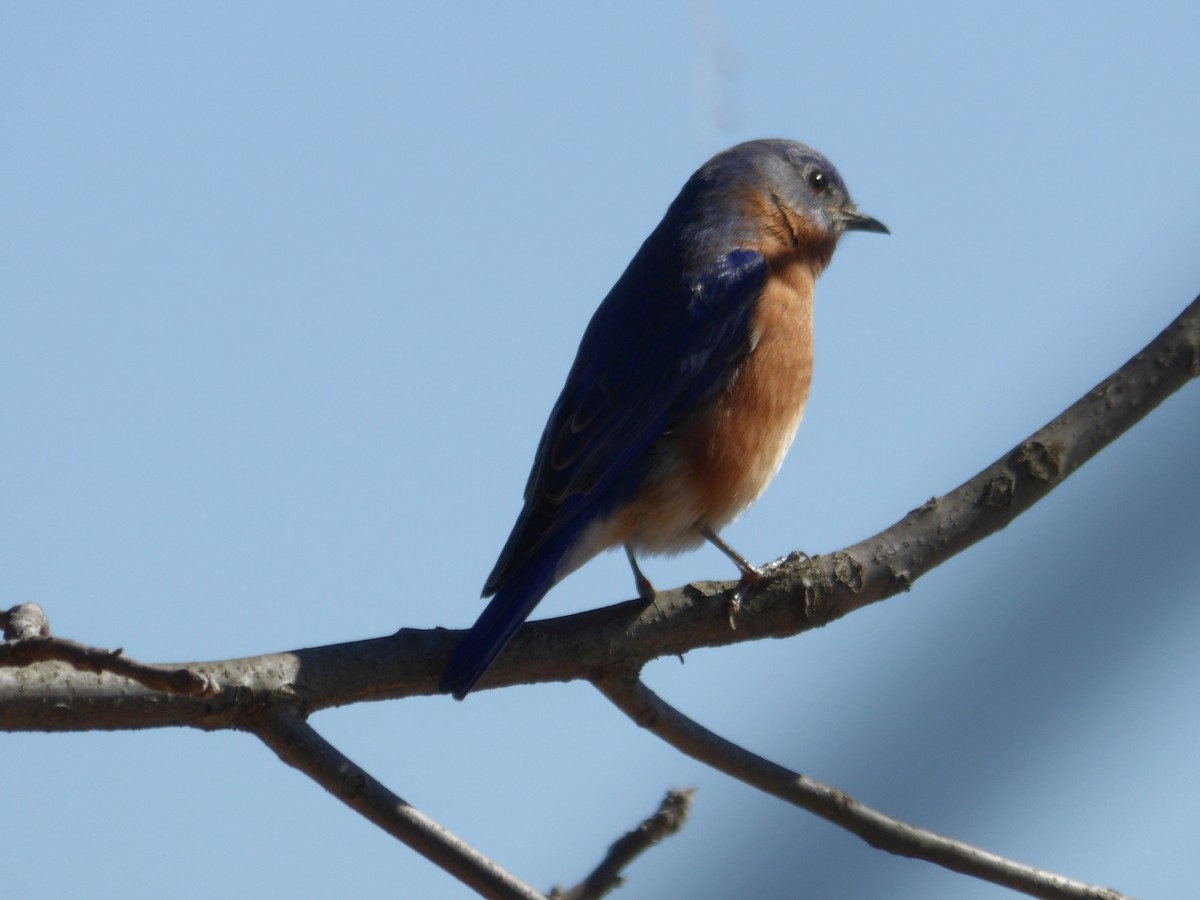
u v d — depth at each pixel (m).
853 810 8.77
